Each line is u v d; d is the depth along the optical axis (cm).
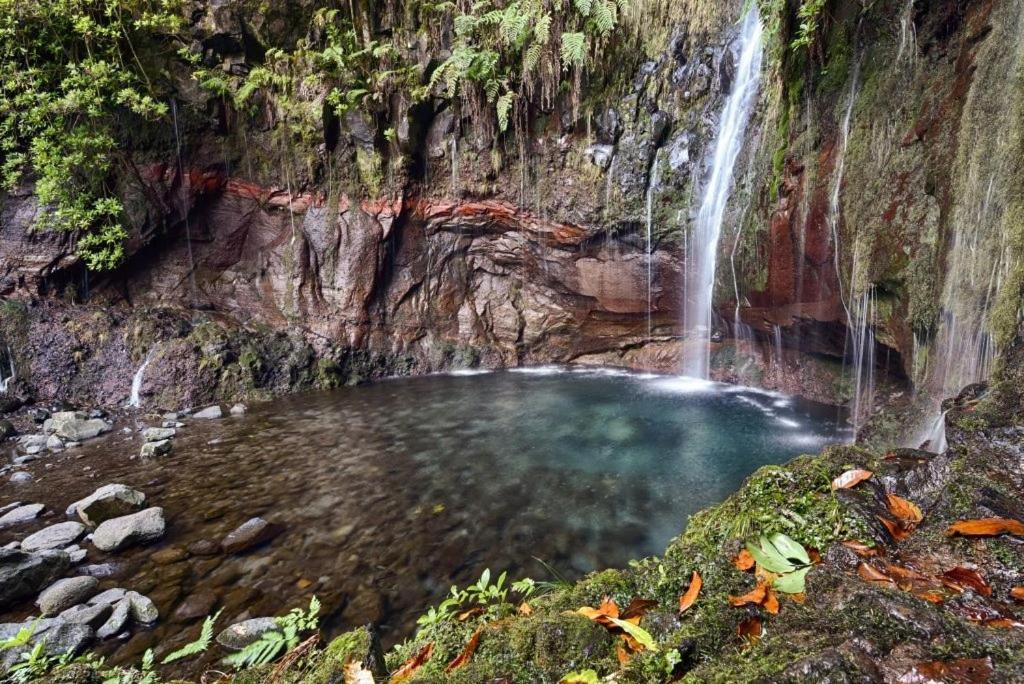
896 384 651
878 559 195
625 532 477
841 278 662
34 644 316
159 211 1006
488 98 1040
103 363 928
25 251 911
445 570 420
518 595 387
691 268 966
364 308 1121
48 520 515
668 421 795
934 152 506
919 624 149
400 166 1091
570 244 1088
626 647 186
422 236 1164
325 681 192
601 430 764
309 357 1060
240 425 816
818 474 246
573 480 593
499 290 1210
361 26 1064
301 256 1102
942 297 478
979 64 440
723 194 879
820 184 682
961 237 444
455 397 964
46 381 895
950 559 189
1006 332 352
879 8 590
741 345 980
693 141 923
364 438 745
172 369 930
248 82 1027
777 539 215
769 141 778
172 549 453
